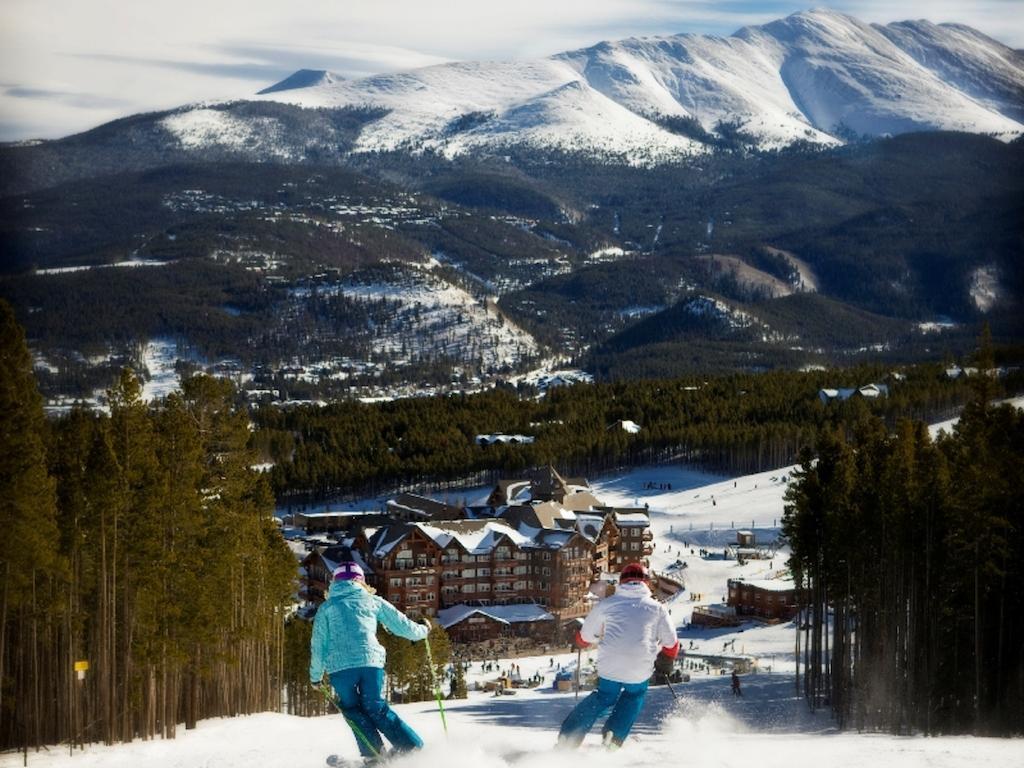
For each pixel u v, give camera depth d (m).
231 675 68.25
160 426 58.50
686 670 102.00
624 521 174.88
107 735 51.84
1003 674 54.25
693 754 18.86
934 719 56.41
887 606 62.31
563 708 52.81
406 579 151.12
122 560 53.31
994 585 55.00
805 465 75.06
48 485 46.75
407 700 90.44
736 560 174.25
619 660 18.59
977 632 53.03
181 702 63.97
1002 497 54.00
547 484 196.12
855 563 66.19
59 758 40.19
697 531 195.12
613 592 19.05
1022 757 20.91
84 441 53.19
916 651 58.47
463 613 149.00
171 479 57.41
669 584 163.50
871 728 58.38
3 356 45.56
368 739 17.88
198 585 56.91
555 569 155.25
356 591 18.52
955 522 56.06
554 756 17.75
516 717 46.00
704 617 141.88
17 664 52.00
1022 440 54.62
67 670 52.00
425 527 156.00
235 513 62.62
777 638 125.12
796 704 68.50
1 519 45.53
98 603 53.03
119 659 54.78
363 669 18.05
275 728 44.78
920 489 59.19
